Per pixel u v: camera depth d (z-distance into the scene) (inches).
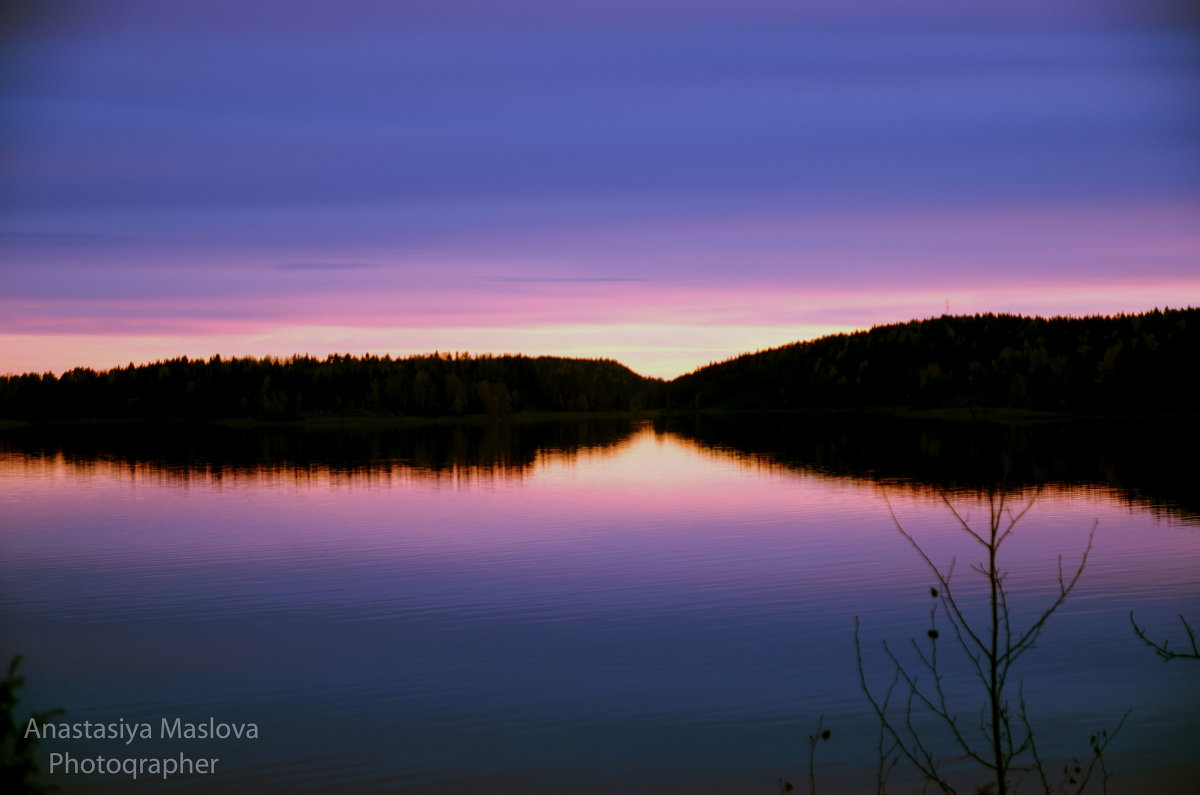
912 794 577.3
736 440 4781.0
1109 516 1788.9
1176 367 5949.8
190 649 935.0
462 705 754.2
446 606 1109.1
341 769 634.8
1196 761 597.3
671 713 727.1
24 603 1165.7
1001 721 685.3
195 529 1847.9
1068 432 4340.6
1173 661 804.6
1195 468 2721.5
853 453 3656.5
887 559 1366.9
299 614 1083.9
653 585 1204.5
